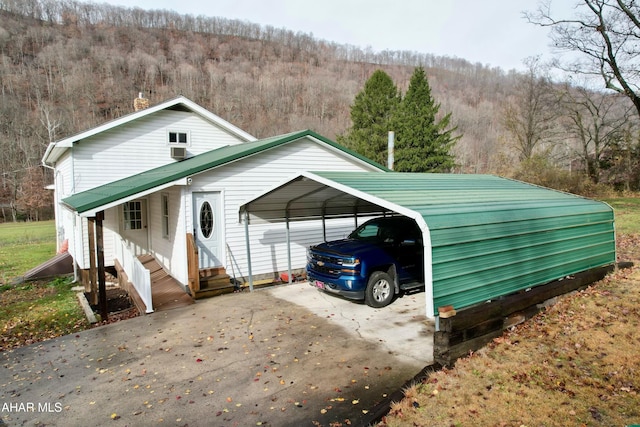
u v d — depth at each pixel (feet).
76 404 16.12
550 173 89.20
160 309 28.78
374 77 116.57
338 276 26.40
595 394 14.79
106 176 43.68
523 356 17.88
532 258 22.49
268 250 38.34
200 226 34.55
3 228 112.06
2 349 23.53
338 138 122.21
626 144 90.89
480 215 19.83
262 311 27.17
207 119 49.19
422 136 107.96
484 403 14.51
